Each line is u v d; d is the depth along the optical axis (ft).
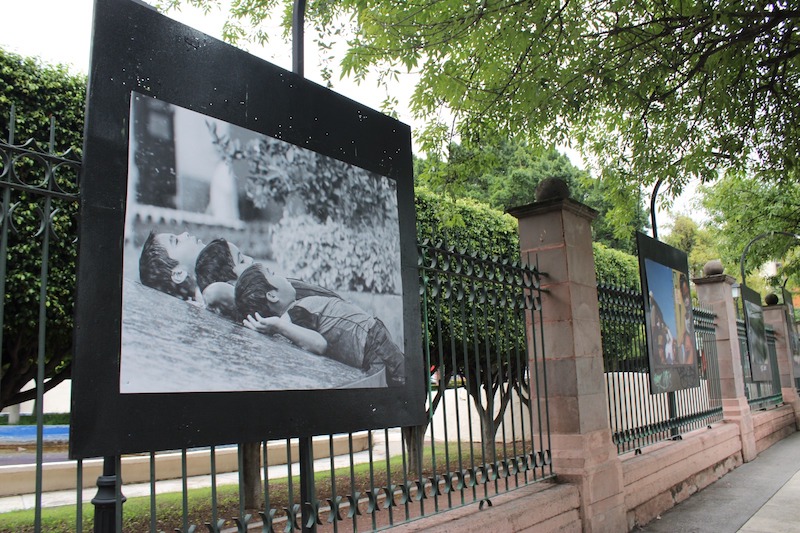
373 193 12.49
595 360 19.35
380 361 12.00
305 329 10.62
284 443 43.50
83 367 7.66
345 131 12.12
